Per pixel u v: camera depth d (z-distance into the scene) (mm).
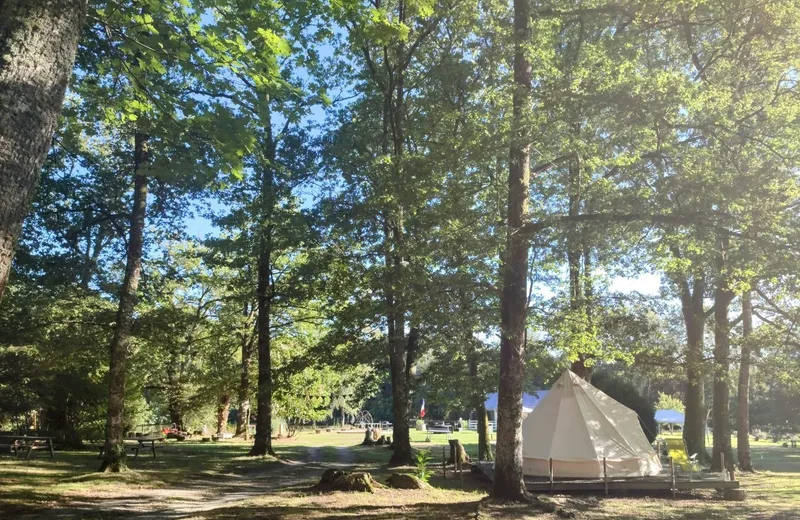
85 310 18984
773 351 17797
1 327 17562
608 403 15953
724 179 10242
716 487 13297
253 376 29391
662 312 16875
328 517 9492
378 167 15461
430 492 12867
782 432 43719
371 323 17109
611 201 11625
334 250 17453
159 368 28953
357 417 74750
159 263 18922
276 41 7789
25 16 3971
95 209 17109
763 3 10344
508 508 10625
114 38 8227
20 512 9172
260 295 21250
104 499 10938
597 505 12023
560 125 12367
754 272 11016
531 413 16328
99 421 23125
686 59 15531
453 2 15539
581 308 14500
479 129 11602
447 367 20297
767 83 12688
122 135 16312
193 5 8055
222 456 20438
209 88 8812
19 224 3836
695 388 20938
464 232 11633
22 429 22422
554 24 12148
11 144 3787
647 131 11195
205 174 8664
